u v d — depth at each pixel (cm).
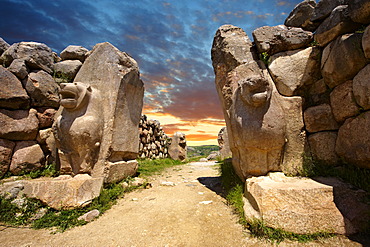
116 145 370
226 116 347
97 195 296
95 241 211
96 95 369
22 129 364
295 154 296
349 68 253
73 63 456
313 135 298
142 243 207
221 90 362
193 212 271
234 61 344
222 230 227
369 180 233
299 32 330
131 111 420
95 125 346
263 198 224
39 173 372
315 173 277
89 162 342
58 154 378
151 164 691
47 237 220
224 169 391
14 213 260
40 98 402
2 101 348
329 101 294
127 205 300
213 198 321
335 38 283
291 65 321
